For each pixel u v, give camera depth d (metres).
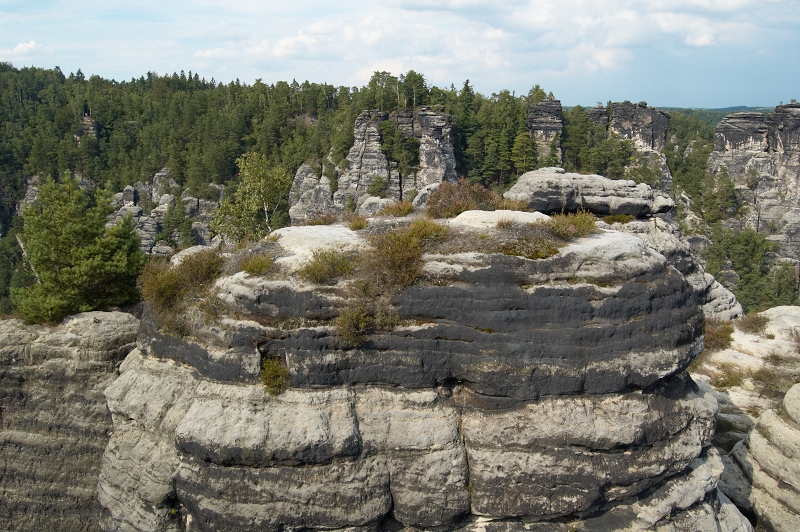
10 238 121.62
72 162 147.38
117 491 22.17
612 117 152.25
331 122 131.00
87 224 30.98
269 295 20.95
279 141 136.75
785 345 36.44
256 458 19.72
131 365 24.00
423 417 20.56
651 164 134.00
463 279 21.02
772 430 26.48
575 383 20.34
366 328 20.72
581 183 46.00
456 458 20.22
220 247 26.02
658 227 45.97
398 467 20.30
